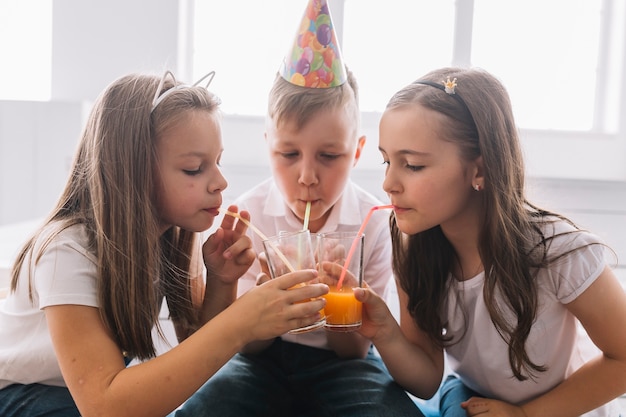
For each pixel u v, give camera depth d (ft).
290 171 3.64
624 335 3.13
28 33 7.02
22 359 3.15
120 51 6.70
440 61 6.85
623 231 6.32
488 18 6.85
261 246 4.16
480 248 3.25
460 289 3.44
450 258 3.53
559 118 7.00
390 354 3.35
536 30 6.88
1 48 7.05
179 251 3.64
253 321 2.71
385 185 3.18
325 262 3.15
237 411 3.37
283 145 3.58
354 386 3.49
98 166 3.00
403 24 6.83
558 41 6.90
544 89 6.96
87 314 2.80
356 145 3.85
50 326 2.80
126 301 2.92
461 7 6.61
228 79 7.04
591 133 6.66
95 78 6.76
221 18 6.97
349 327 3.06
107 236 2.94
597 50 6.90
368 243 4.07
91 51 6.72
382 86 6.89
